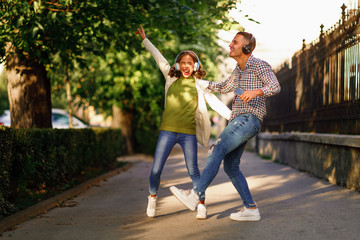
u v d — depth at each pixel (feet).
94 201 21.63
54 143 24.23
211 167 14.88
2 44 24.36
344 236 12.60
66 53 27.32
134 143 62.75
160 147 15.85
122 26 27.86
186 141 15.79
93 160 34.35
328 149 26.43
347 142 22.17
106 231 14.58
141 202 20.88
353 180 21.93
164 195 22.95
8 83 28.86
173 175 33.22
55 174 24.03
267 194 21.72
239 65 15.42
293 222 14.67
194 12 27.89
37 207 18.04
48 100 29.48
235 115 15.15
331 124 28.14
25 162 20.06
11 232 14.62
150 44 17.43
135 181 30.40
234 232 13.62
